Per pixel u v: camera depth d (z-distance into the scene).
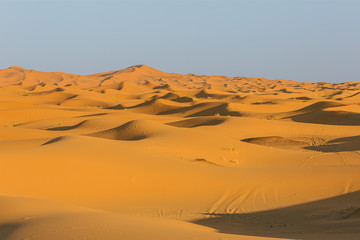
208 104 86.62
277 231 12.80
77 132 50.78
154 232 8.60
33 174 17.64
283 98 112.56
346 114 65.44
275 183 19.84
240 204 16.81
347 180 20.14
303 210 15.94
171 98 122.94
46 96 122.88
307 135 48.62
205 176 20.44
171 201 17.14
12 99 105.75
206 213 15.50
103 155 21.05
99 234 8.33
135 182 18.78
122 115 70.31
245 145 35.47
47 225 8.95
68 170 18.52
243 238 8.67
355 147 39.06
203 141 34.69
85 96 118.25
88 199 16.78
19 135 46.34
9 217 10.09
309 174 21.28
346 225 13.13
